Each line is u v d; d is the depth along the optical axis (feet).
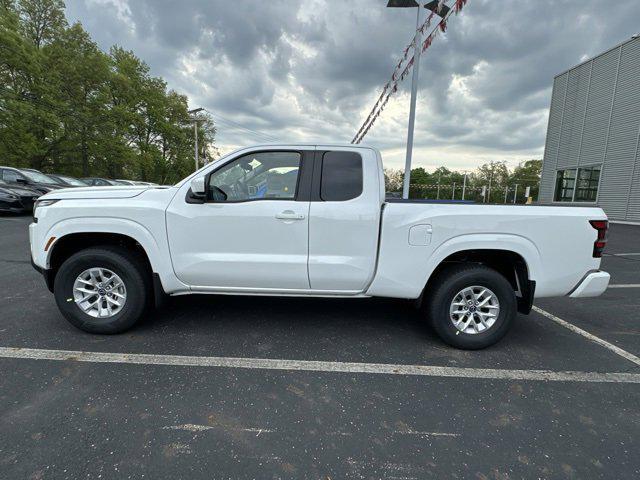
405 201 11.21
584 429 7.23
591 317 13.74
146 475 5.81
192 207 10.42
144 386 8.27
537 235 10.17
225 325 11.94
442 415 7.57
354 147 10.63
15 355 9.50
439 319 10.53
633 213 50.60
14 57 71.15
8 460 5.99
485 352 10.53
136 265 10.69
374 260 10.44
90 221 10.37
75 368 8.93
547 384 8.87
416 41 26.66
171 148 142.00
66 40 87.04
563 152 63.93
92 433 6.70
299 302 14.44
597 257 10.40
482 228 10.15
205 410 7.50
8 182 40.81
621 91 52.24
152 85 123.85
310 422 7.23
